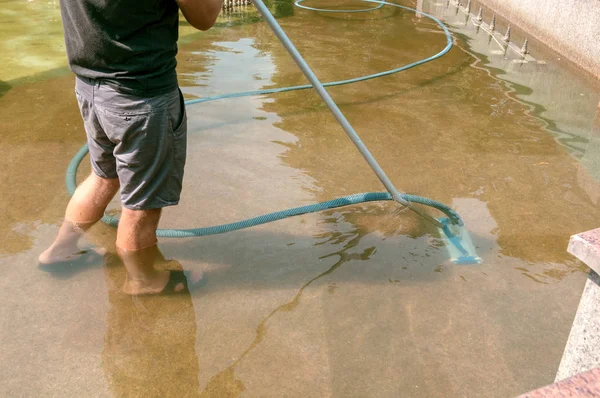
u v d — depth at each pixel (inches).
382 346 68.3
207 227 90.2
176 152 73.3
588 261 42.1
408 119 136.6
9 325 69.5
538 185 108.3
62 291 75.7
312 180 107.3
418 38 209.3
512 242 90.2
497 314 74.4
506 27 232.7
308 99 146.2
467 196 103.5
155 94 67.4
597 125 137.3
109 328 69.9
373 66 175.6
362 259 85.1
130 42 63.8
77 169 106.4
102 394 60.4
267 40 197.8
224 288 78.0
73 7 63.6
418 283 80.0
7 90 140.9
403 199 99.3
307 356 66.4
